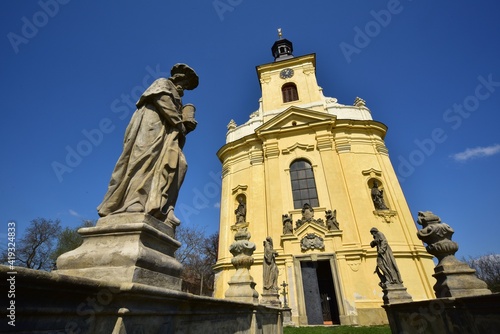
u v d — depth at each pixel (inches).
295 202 783.1
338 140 839.1
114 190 116.0
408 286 627.2
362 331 471.2
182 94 160.2
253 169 868.0
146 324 80.3
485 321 151.4
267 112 983.6
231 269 741.3
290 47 1314.0
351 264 643.5
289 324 595.8
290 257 674.2
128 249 91.0
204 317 127.6
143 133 130.0
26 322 48.6
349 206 739.4
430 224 245.3
